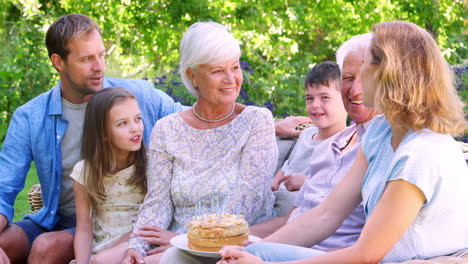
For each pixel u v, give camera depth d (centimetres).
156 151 279
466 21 921
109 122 287
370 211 187
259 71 799
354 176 210
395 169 174
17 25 884
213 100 272
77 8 888
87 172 291
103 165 290
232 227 218
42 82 888
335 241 238
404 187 170
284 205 293
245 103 621
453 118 176
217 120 280
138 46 948
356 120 255
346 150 255
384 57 177
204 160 275
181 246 223
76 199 296
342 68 257
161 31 948
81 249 284
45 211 314
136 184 293
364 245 172
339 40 1102
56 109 315
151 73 890
